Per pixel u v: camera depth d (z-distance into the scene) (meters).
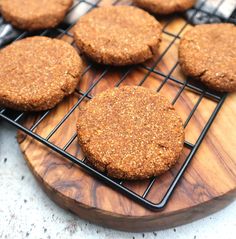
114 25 0.27
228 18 0.29
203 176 0.20
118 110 0.21
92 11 0.28
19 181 0.24
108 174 0.20
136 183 0.20
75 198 0.20
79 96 0.24
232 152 0.21
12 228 0.22
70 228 0.22
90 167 0.20
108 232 0.22
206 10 0.30
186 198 0.19
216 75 0.23
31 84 0.23
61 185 0.20
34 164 0.21
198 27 0.27
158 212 0.19
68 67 0.24
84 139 0.20
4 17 0.29
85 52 0.26
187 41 0.26
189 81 0.25
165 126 0.21
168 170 0.20
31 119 0.23
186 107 0.24
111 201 0.19
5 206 0.23
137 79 0.25
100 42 0.25
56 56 0.25
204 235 0.22
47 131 0.22
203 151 0.21
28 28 0.28
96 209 0.19
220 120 0.23
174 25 0.29
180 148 0.20
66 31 0.29
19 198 0.23
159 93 0.23
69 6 0.29
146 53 0.25
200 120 0.23
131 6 0.29
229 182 0.20
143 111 0.21
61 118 0.23
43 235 0.21
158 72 0.25
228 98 0.24
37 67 0.24
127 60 0.25
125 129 0.21
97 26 0.27
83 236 0.21
